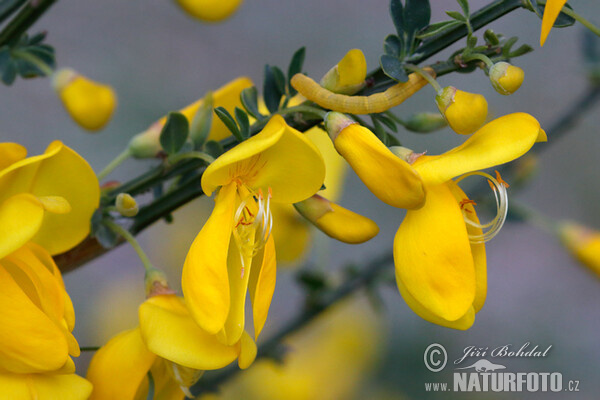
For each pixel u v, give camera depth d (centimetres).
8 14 33
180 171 31
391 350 53
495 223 30
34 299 29
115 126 66
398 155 30
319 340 49
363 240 30
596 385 63
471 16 29
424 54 30
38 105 68
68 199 30
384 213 64
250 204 30
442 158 29
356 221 30
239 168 29
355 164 29
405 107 65
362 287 37
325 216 30
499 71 29
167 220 32
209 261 29
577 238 38
